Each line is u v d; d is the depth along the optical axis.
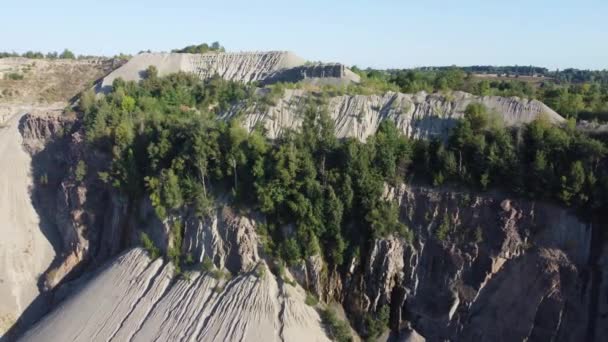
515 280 53.06
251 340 52.47
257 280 57.38
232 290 57.47
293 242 58.62
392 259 56.53
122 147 74.50
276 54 123.25
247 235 60.38
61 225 82.06
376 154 59.62
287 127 68.94
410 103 68.25
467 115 60.06
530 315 51.84
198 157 64.62
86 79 123.19
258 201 61.56
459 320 54.00
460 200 56.31
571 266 51.34
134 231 71.19
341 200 58.75
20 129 98.25
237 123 67.31
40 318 68.25
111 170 74.44
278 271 58.88
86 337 57.59
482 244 54.56
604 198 51.12
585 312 51.00
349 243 58.72
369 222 57.69
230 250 60.88
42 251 80.12
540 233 53.47
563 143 54.03
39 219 84.31
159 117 78.56
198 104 94.81
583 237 52.34
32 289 75.38
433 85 81.00
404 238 57.16
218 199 64.50
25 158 92.75
